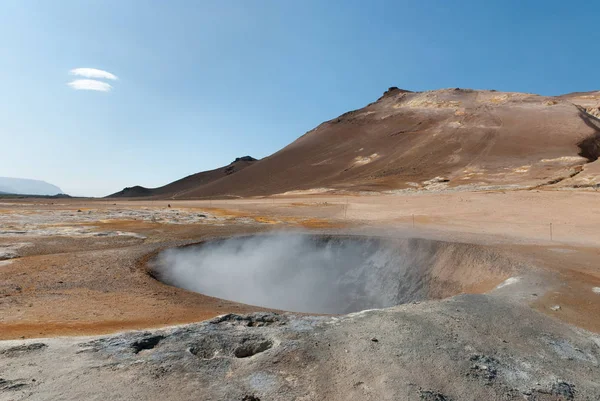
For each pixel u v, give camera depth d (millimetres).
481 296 8938
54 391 4305
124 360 5184
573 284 10055
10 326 7211
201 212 33094
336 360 5371
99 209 35000
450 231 20859
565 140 59188
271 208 36188
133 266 13219
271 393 4484
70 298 9469
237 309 9180
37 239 18031
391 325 6781
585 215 23781
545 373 5355
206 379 4746
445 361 5438
